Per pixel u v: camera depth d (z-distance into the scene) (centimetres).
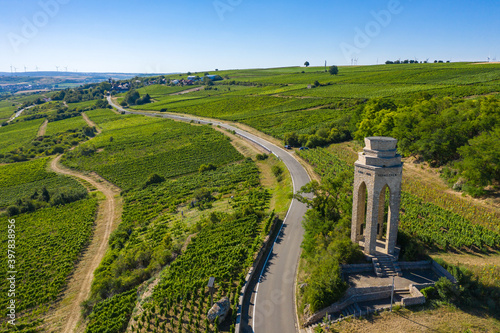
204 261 5253
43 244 7925
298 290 4256
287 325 3706
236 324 3731
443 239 5003
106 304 4959
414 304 3578
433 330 3228
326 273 3819
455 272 3725
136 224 8550
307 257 4625
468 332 3156
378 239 4562
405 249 4234
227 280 4638
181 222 7812
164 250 6028
